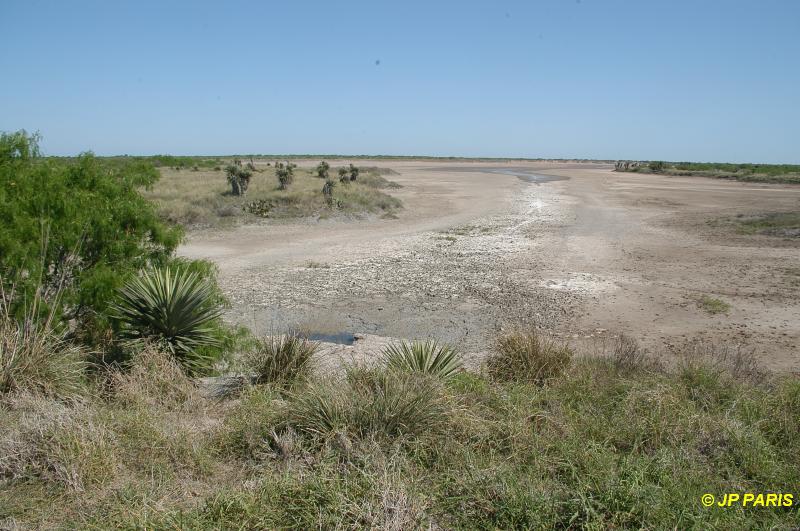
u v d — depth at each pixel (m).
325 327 11.91
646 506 3.74
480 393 6.01
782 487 4.37
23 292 6.99
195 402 5.76
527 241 23.19
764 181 59.50
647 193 45.88
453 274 16.98
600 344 10.54
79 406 4.98
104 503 3.75
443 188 51.34
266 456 4.50
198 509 3.65
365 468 3.99
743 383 6.71
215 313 7.50
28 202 7.48
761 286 15.12
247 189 34.25
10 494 3.87
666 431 5.10
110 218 7.98
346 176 49.44
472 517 3.75
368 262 18.83
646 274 16.84
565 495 3.94
